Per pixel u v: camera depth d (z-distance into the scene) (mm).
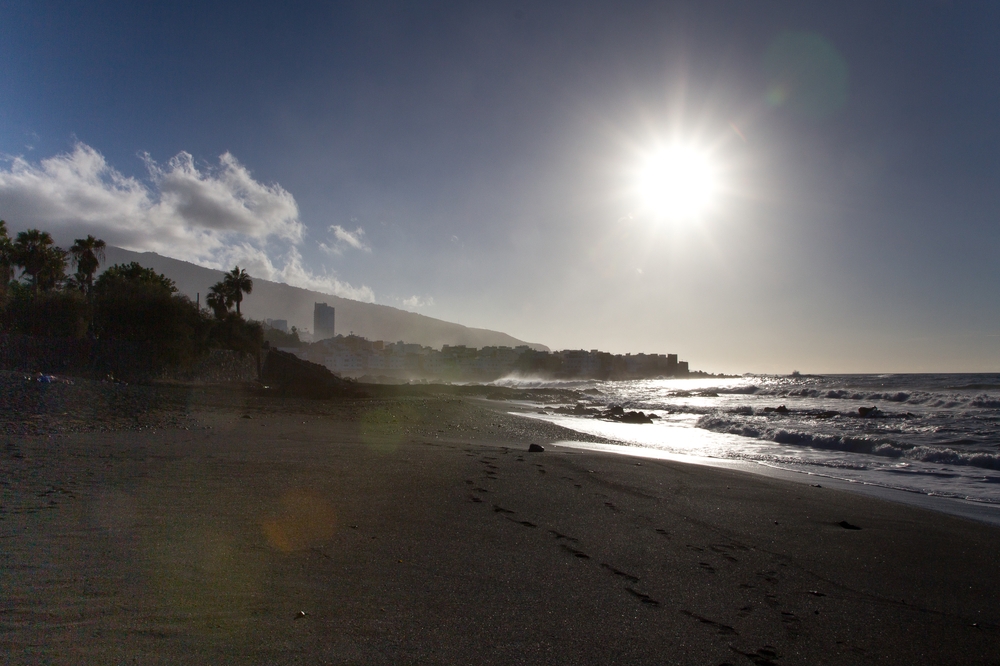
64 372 34781
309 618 3770
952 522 8266
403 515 6859
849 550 6613
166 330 44219
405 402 30953
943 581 5680
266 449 12305
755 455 17281
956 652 4070
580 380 181125
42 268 52781
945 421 25641
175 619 3590
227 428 16609
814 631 4281
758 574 5539
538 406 45156
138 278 57875
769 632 4188
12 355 32688
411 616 3953
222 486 7961
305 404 27875
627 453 16844
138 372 40938
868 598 5102
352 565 4945
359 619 3822
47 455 9812
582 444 19109
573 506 7969
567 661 3455
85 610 3627
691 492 9688
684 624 4195
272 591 4203
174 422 16609
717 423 27000
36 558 4555
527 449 15172
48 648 3088
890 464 15438
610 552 5895
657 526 7137
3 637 3176
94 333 43250
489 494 8438
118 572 4348
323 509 6922
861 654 3955
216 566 4656
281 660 3150
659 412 39438
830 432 21500
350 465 10508
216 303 71250
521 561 5398
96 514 6055
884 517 8453
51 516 5879
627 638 3867
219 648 3242
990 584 5621
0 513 5871
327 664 3160
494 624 3922
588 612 4277
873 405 39781
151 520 5961
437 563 5160
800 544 6754
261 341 63344
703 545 6418
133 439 12781
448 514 7047
